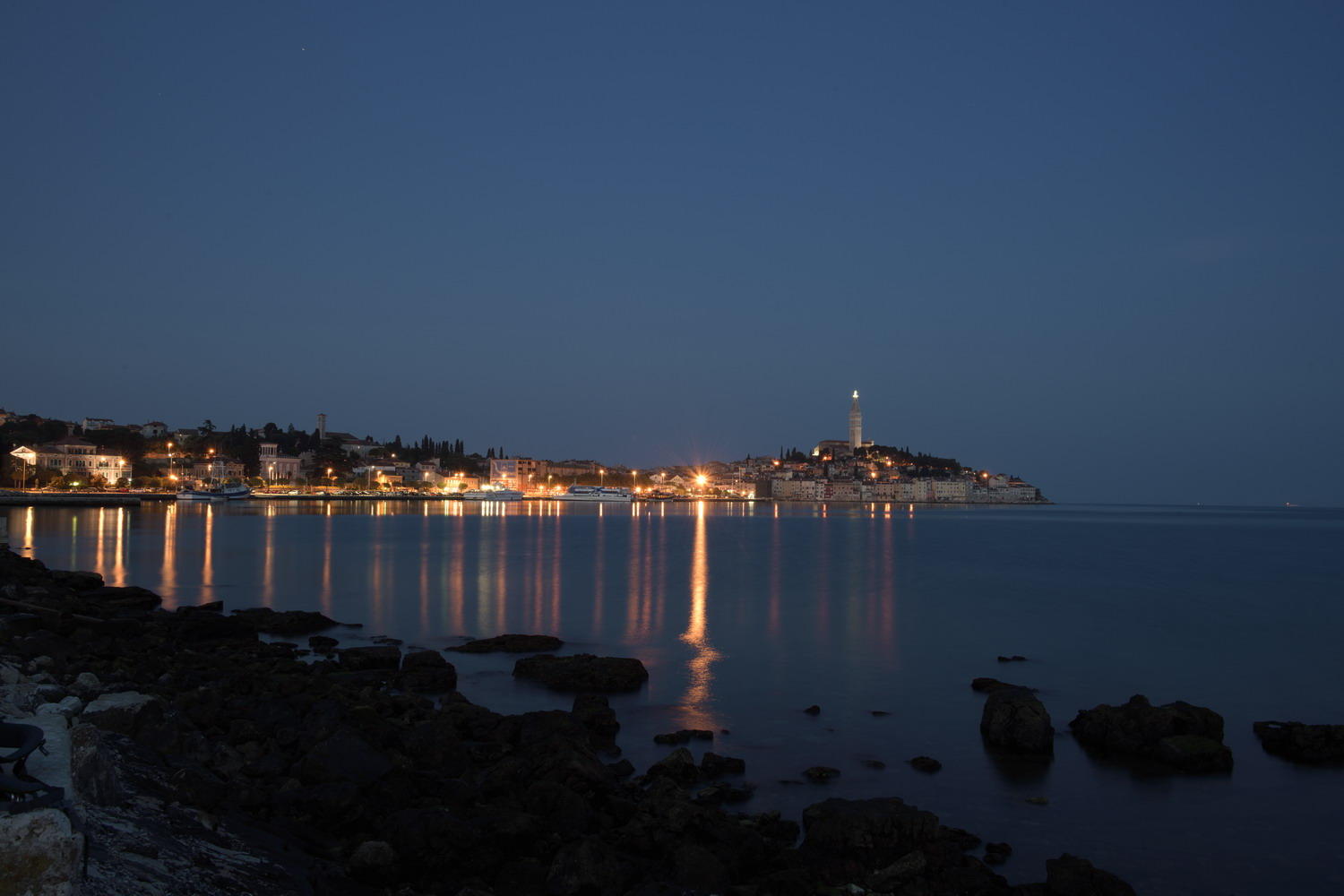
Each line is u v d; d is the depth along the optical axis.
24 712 16.78
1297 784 23.31
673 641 44.31
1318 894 17.14
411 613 53.28
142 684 23.92
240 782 16.11
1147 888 17.31
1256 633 48.69
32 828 7.49
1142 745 25.56
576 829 17.17
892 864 16.89
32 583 47.12
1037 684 35.50
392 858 14.34
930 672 37.31
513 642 40.84
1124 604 61.19
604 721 26.88
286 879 12.40
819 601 61.00
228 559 86.00
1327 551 129.88
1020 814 20.95
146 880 10.14
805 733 27.52
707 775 23.02
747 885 15.55
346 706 21.53
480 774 20.11
